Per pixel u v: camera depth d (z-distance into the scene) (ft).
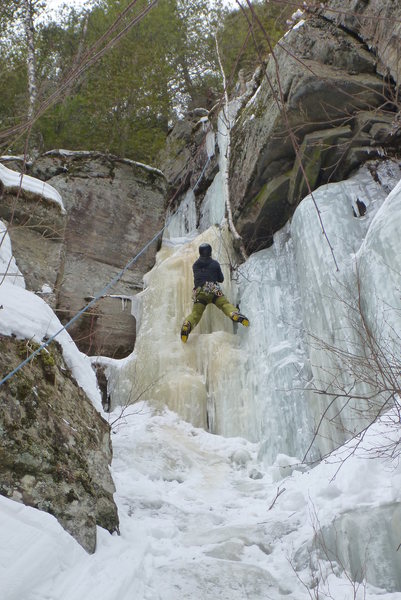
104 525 14.49
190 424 25.79
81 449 14.84
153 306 30.50
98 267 33.53
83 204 34.91
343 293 22.27
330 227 24.97
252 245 31.83
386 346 18.45
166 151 48.78
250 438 24.88
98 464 15.47
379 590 13.20
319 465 18.06
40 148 44.29
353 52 27.61
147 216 36.58
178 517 17.74
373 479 15.17
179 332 29.43
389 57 26.23
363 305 21.24
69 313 31.24
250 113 32.32
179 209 45.60
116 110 46.06
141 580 13.19
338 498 15.33
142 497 18.29
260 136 29.58
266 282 28.53
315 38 28.71
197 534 16.51
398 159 27.30
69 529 12.76
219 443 24.50
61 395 15.61
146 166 37.86
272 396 24.11
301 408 23.15
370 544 13.78
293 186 28.71
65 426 14.70
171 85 50.72
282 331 26.37
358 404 19.61
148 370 27.91
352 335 21.11
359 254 22.38
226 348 27.63
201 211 42.86
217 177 40.45
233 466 23.11
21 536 10.89
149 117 47.98
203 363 27.81
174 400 26.43
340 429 19.15
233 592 13.43
